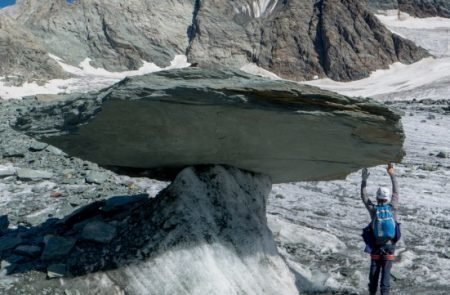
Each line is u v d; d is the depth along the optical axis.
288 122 5.98
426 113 37.91
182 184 6.83
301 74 152.38
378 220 6.59
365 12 164.62
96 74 147.25
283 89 5.55
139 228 6.83
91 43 163.00
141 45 166.62
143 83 5.52
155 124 5.91
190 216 6.62
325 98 5.72
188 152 6.59
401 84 111.88
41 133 6.22
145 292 6.21
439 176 17.14
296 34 164.50
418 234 10.73
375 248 6.58
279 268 7.07
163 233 6.56
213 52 166.50
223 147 6.50
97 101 5.72
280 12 179.88
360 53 149.75
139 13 178.88
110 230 7.07
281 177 8.19
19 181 12.19
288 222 10.84
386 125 6.07
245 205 7.16
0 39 132.62
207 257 6.43
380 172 17.59
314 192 14.36
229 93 5.57
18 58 129.12
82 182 12.35
